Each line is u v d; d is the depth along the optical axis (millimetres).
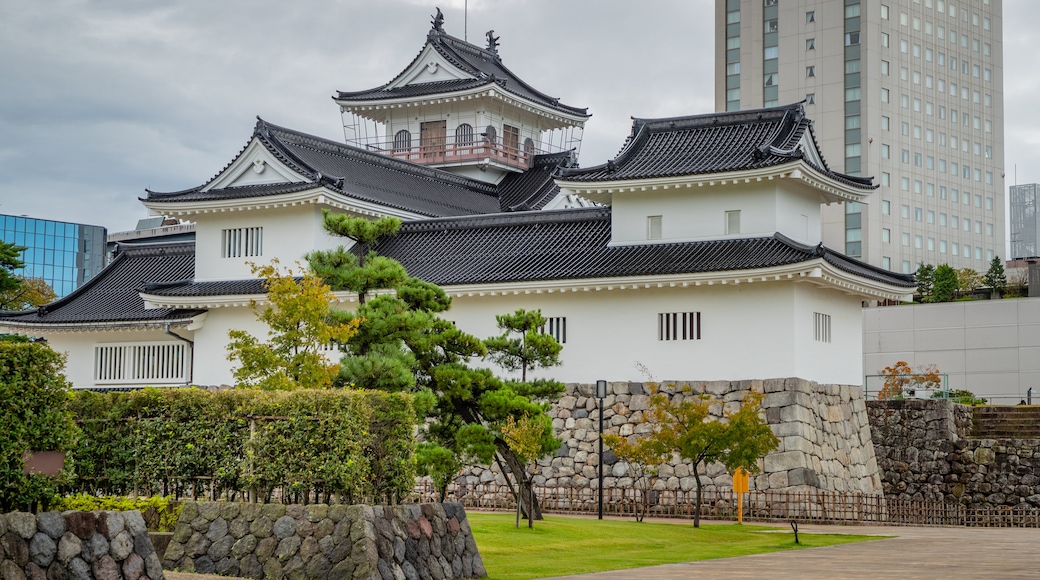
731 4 108125
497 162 66438
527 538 26188
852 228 100938
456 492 41219
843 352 42938
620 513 39094
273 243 46531
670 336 40375
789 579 20516
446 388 28875
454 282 42188
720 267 38250
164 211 47750
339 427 20375
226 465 21125
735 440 33156
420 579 20219
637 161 43219
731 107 107000
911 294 44969
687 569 22500
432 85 68312
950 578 20906
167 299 46531
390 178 54438
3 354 17469
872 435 48031
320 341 29359
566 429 41031
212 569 20047
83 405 22281
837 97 101938
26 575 16219
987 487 45188
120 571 17516
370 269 29484
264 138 46781
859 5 101688
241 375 29859
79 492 22359
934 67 109062
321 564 19344
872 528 36844
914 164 105750
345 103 69688
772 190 40469
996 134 116688
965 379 64000
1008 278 103375
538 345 30734
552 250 43750
